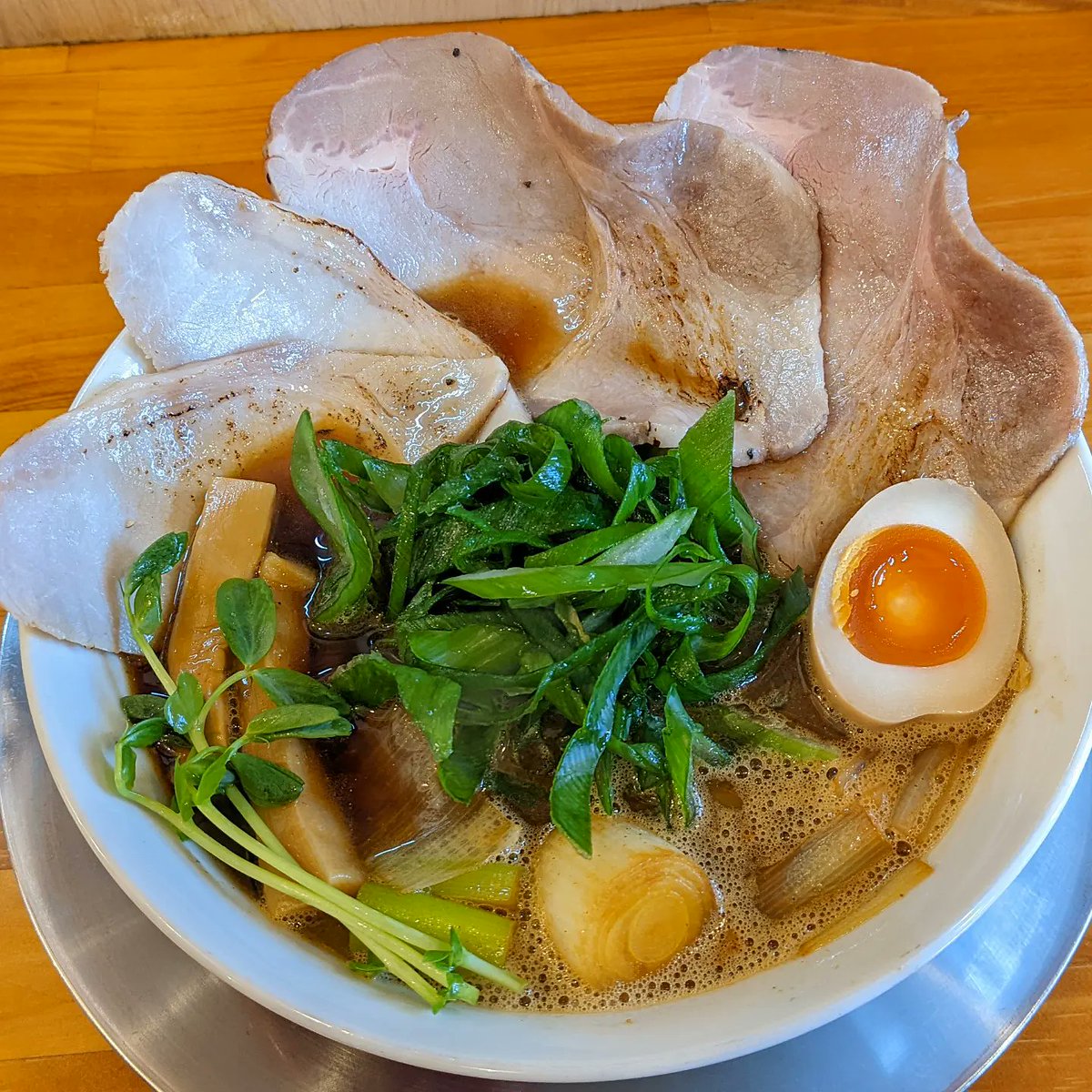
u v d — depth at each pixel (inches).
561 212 11.4
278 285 10.3
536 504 8.7
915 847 8.9
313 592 9.6
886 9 13.8
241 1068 8.5
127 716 8.9
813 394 10.4
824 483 10.4
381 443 9.9
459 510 8.7
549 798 8.7
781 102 11.0
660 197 10.8
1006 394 9.6
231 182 13.0
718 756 9.0
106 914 8.9
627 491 8.5
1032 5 13.8
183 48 13.8
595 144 10.4
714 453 8.8
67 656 8.9
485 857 8.7
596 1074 7.2
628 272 10.9
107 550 9.4
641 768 8.7
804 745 9.1
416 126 11.2
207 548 9.4
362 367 10.0
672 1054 7.3
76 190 13.0
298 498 9.9
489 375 10.0
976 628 9.3
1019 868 7.8
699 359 10.7
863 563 9.5
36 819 9.2
